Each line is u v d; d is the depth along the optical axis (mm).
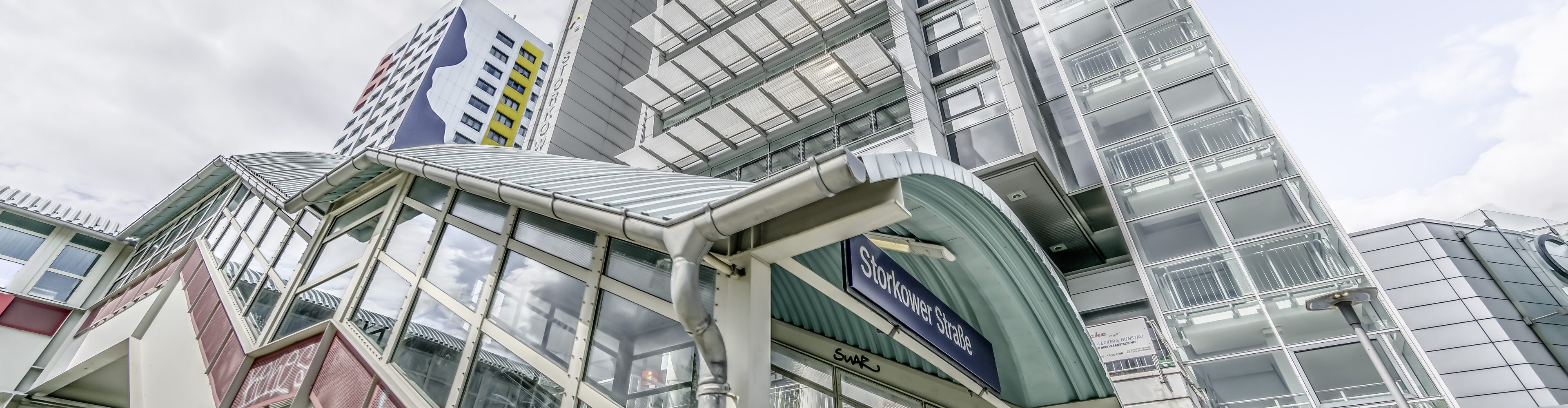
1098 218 18125
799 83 19250
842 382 7738
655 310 5027
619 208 4566
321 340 7430
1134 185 17562
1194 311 15305
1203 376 14398
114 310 16281
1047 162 16844
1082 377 8422
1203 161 17125
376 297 7633
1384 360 12984
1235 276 15258
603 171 7676
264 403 7668
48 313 18453
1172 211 16781
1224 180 16609
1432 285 18953
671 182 6281
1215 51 18703
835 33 21969
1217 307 15117
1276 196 15812
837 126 19562
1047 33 21906
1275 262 15000
